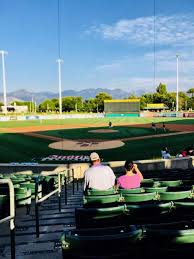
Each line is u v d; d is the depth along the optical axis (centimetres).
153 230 330
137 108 9288
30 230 583
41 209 809
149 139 3528
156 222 454
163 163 1766
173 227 362
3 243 511
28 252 455
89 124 6175
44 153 2722
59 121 7269
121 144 3183
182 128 4831
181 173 1210
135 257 335
